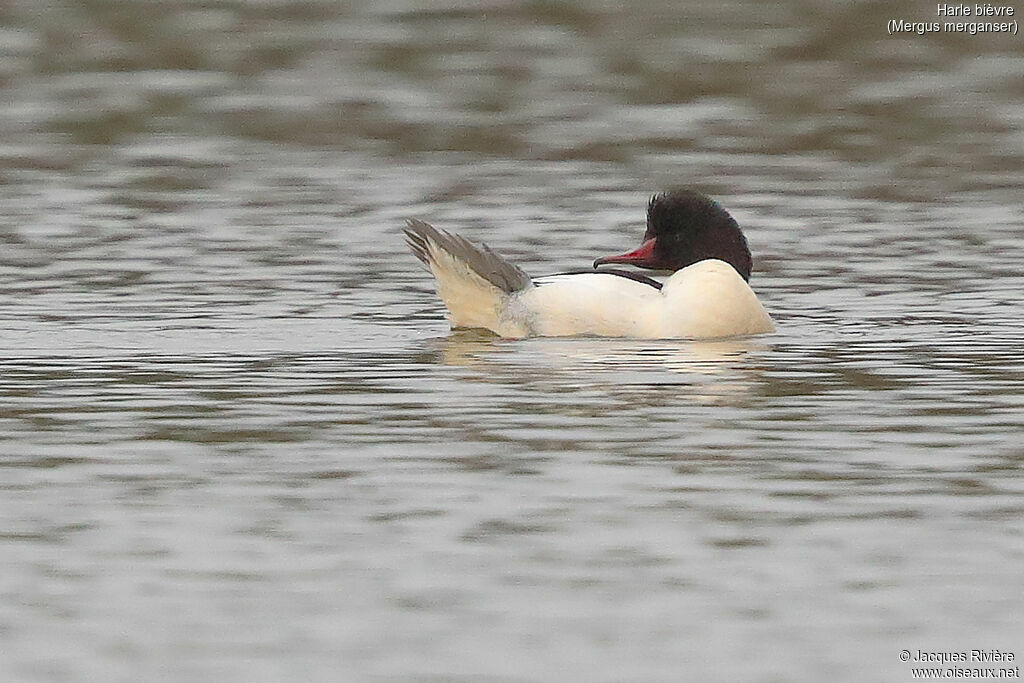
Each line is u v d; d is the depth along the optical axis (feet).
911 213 73.05
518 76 98.73
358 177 79.36
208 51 103.65
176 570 32.63
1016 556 33.30
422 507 36.09
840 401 44.78
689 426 42.32
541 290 53.57
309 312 57.16
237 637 29.86
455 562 33.04
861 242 68.33
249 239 68.18
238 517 35.50
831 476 38.17
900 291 60.54
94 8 113.60
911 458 39.47
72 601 31.30
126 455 39.93
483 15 112.37
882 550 33.63
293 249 66.74
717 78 97.71
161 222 71.10
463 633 30.01
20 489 37.37
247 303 58.34
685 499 36.60
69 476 38.29
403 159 82.94
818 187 77.66
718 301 53.01
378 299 59.21
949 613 30.81
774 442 40.86
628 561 33.04
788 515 35.58
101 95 94.48
